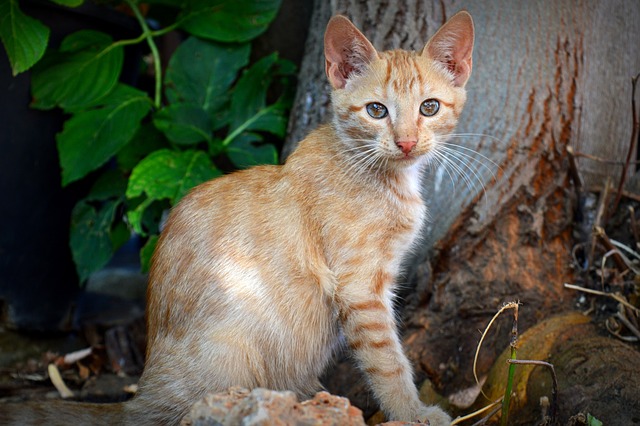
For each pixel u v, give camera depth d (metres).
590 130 0.83
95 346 0.94
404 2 0.84
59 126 0.92
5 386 0.86
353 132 0.73
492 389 0.76
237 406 0.60
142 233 0.88
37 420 0.70
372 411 0.80
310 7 0.96
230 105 0.94
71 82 0.90
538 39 0.82
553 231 0.82
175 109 0.91
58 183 0.93
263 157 0.91
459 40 0.74
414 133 0.71
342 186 0.72
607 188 0.81
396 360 0.71
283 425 0.59
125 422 0.70
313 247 0.72
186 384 0.69
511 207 0.82
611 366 0.72
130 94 0.92
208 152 0.93
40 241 0.94
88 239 0.93
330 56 0.74
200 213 0.73
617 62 0.84
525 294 0.81
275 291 0.71
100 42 0.91
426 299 0.82
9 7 0.86
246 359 0.70
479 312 0.81
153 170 0.86
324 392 0.63
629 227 0.83
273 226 0.72
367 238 0.72
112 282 1.12
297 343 0.72
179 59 0.94
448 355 0.80
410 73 0.72
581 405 0.71
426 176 0.82
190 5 0.94
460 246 0.81
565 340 0.77
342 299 0.71
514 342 0.69
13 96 0.89
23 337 0.95
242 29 0.93
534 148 0.82
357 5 0.85
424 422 0.69
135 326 0.96
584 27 0.82
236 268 0.71
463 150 0.82
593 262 0.81
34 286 0.94
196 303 0.71
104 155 0.89
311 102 0.88
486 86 0.82
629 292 0.80
